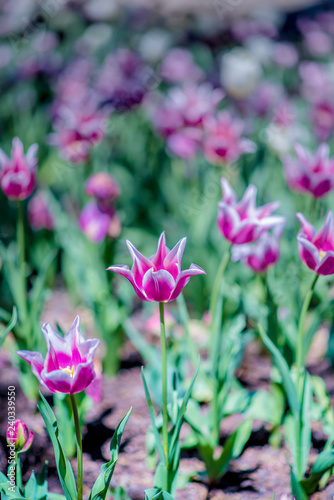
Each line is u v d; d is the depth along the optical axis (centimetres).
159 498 113
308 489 126
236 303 159
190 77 297
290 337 137
